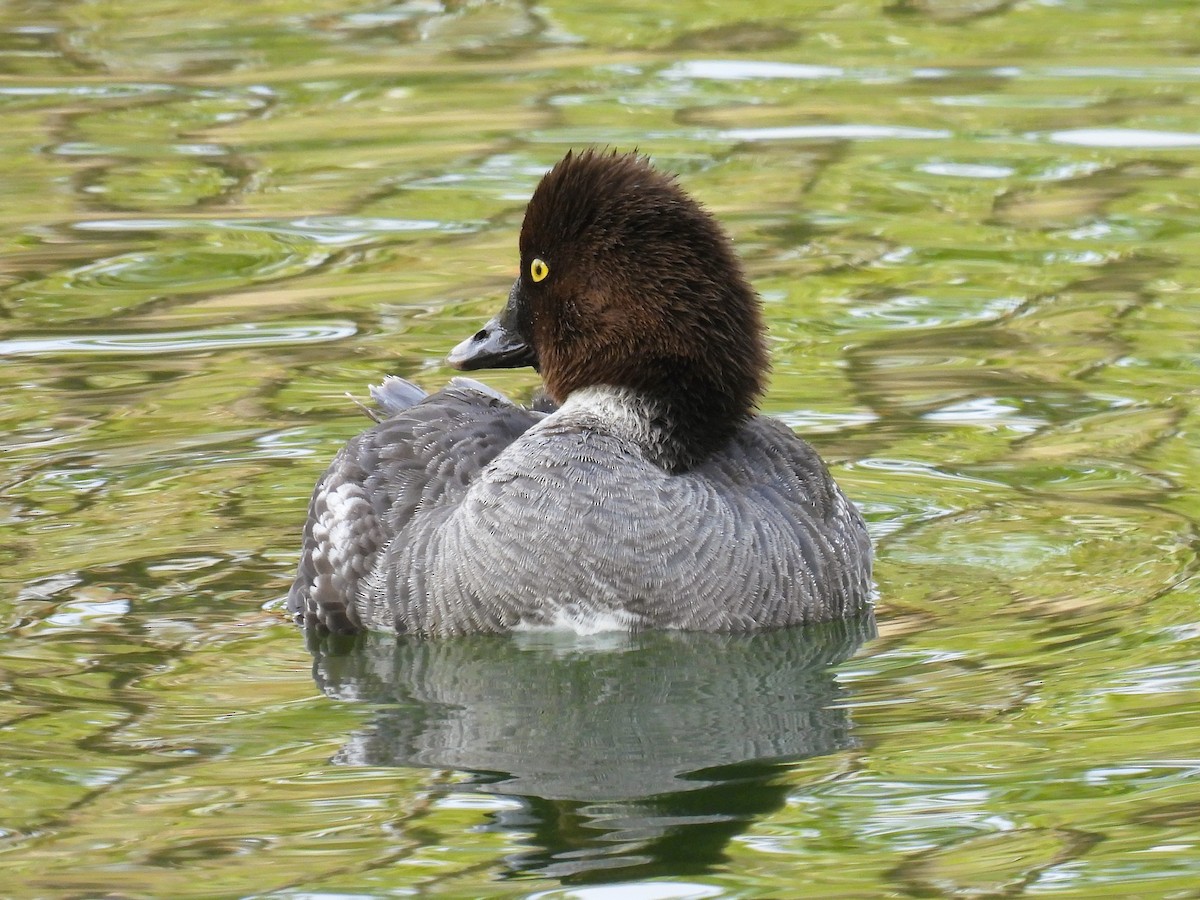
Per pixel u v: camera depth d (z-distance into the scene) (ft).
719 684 33.96
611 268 36.88
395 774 30.12
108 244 58.03
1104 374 48.85
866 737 31.24
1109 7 79.05
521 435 37.88
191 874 26.76
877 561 39.60
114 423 46.19
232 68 73.31
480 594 35.63
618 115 67.72
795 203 60.44
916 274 55.47
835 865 26.76
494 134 66.49
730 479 37.17
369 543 36.76
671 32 76.84
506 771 30.19
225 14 78.89
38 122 67.67
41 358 50.11
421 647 35.68
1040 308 53.11
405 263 56.54
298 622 36.94
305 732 31.83
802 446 39.06
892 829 27.84
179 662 34.83
